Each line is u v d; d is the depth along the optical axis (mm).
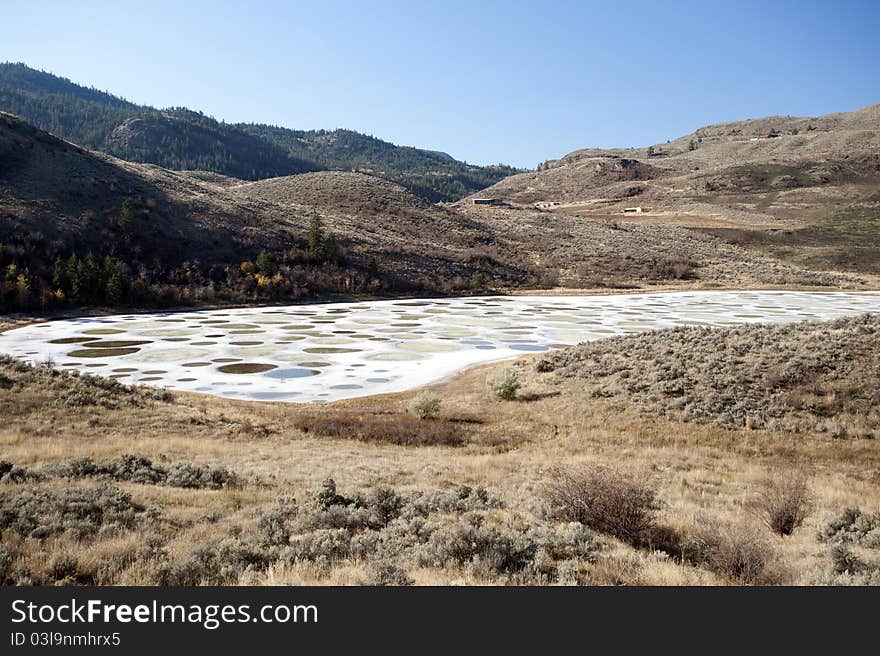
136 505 12133
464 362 41188
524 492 14312
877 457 19062
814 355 26875
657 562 8703
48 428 20547
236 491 14102
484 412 27578
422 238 119438
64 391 24531
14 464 15273
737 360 28359
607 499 11039
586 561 8609
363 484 15430
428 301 80312
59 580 7668
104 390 26203
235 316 63500
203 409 26672
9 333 50344
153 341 48125
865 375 24438
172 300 68125
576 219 154875
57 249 68812
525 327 57406
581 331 55094
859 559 8734
